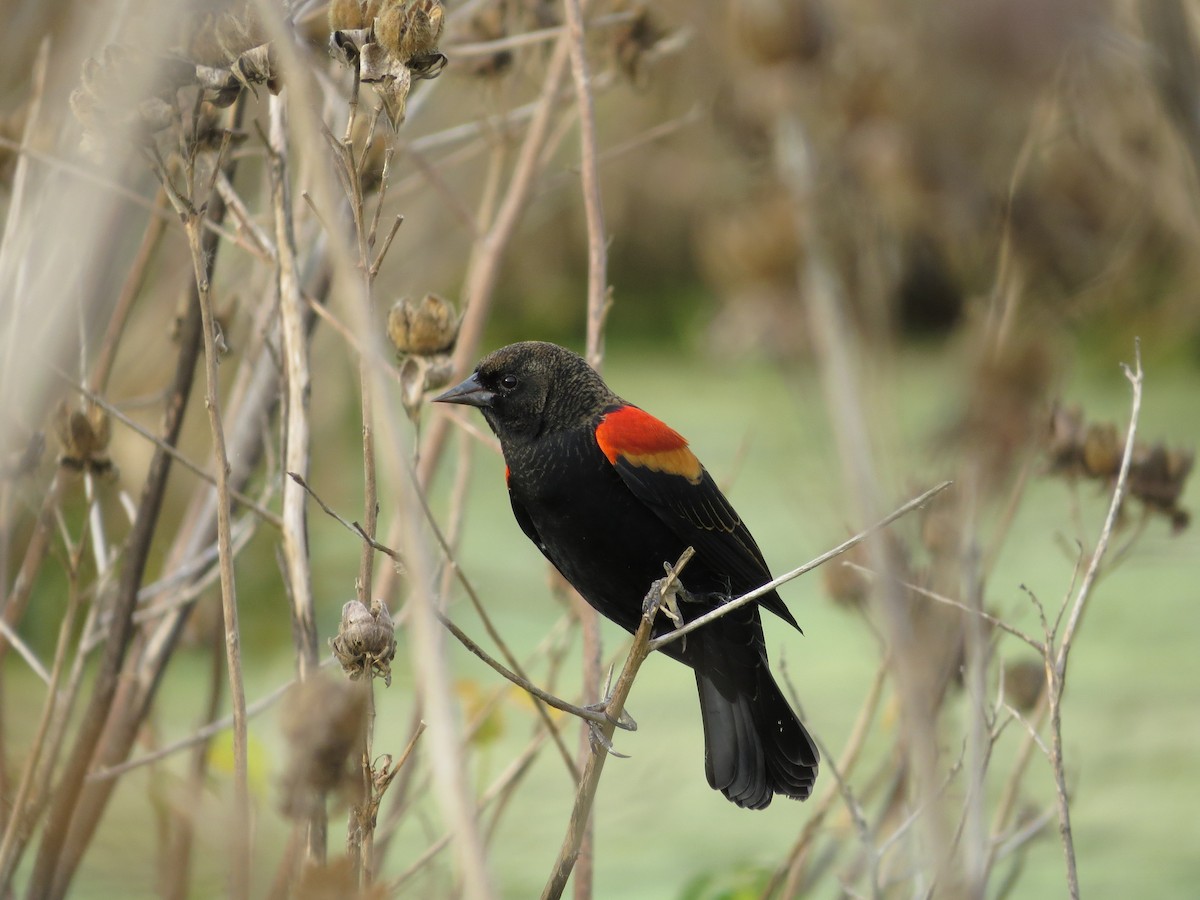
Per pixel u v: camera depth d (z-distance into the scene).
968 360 4.27
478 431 7.89
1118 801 12.15
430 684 3.95
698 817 12.18
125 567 7.71
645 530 7.43
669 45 9.29
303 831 6.22
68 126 6.72
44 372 6.20
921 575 5.81
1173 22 6.07
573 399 7.50
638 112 21.05
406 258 13.89
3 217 8.26
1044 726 8.66
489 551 20.55
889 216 4.28
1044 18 3.64
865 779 11.85
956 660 6.33
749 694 7.72
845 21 4.69
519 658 15.01
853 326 4.37
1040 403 4.24
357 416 20.16
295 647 6.64
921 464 4.54
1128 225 5.34
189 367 7.78
